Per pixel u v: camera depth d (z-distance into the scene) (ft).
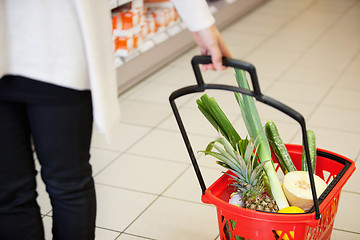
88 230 4.88
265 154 5.75
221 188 5.79
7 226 4.66
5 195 4.54
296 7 19.31
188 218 7.41
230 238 5.50
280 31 16.53
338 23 17.28
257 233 5.14
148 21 12.43
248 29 16.79
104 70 4.22
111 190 8.18
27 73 4.12
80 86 4.21
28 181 4.64
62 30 4.06
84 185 4.70
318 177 5.75
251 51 14.78
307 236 5.16
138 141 9.80
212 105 5.85
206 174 8.57
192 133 10.07
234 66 4.58
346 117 10.67
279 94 11.87
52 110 4.32
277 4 19.79
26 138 4.58
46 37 4.06
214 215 7.47
